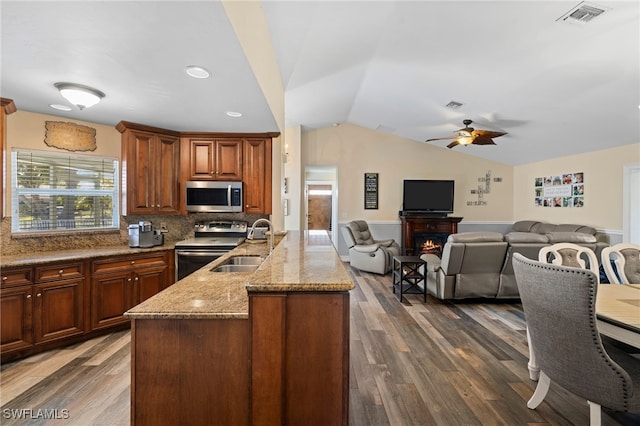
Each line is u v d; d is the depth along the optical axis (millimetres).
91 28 1594
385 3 2680
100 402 2070
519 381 2359
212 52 1857
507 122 5121
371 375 2438
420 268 4922
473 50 3369
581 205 5680
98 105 2877
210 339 1366
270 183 3973
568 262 2555
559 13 2623
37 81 2309
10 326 2564
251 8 2064
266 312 1331
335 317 1341
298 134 6945
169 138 3803
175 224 4086
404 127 6574
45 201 3197
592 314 1455
